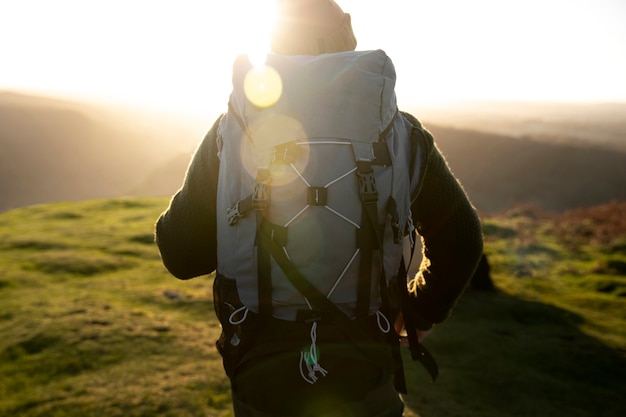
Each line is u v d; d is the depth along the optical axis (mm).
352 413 1165
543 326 13789
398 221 1163
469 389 8648
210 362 8297
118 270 16516
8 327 9648
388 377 1216
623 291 18219
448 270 1375
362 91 1161
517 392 8711
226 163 1223
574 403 8562
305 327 1143
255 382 1191
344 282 1131
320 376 1152
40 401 6879
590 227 27375
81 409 6660
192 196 1340
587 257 23188
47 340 8898
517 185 108375
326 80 1164
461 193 1371
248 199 1153
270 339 1161
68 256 17688
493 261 22312
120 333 9336
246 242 1162
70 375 7711
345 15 1387
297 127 1147
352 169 1135
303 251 1116
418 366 9539
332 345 1139
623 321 14742
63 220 27250
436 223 1353
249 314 1186
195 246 1353
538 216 30750
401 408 1295
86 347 8602
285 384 1168
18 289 13391
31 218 27922
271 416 1182
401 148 1226
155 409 6715
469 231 1347
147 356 8453
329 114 1149
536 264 21953
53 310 10648
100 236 22156
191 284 14656
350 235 1124
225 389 7363
